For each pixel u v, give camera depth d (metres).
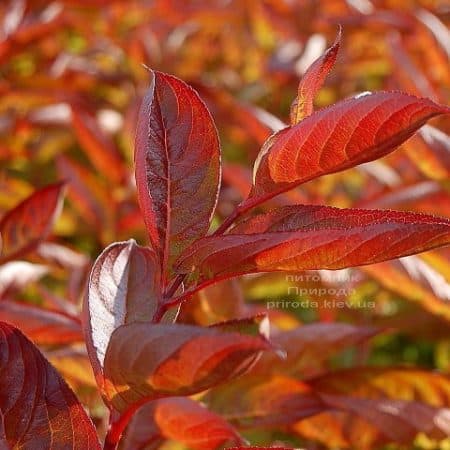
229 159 1.49
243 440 0.66
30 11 1.39
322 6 1.49
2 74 1.59
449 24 1.37
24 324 0.70
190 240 0.55
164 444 0.75
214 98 1.07
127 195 1.16
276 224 0.54
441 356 1.26
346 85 1.48
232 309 0.70
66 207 1.42
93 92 1.58
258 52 1.72
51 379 0.55
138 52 1.53
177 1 1.61
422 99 0.50
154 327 0.49
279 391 0.72
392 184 0.98
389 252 0.51
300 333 0.76
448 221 0.52
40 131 1.44
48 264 0.92
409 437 0.75
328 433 0.76
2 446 0.54
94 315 0.56
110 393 0.53
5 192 1.11
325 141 0.52
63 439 0.55
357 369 0.75
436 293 0.79
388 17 1.25
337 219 0.53
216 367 0.48
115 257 0.58
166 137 0.55
